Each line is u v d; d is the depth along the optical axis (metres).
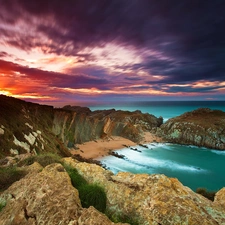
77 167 12.26
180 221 6.30
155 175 9.04
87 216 6.17
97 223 5.79
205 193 15.88
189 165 53.91
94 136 81.69
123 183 9.12
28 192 8.23
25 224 6.52
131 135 86.12
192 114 107.88
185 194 7.86
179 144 80.75
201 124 85.75
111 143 76.88
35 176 9.65
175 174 47.03
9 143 35.62
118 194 8.58
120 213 7.92
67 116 75.00
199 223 6.10
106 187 9.30
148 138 88.19
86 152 64.12
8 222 7.01
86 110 139.88
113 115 121.06
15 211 7.38
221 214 7.07
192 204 7.17
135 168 50.47
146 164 54.00
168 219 6.51
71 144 68.31
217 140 75.88
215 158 61.59
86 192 8.90
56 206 6.83
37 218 6.55
